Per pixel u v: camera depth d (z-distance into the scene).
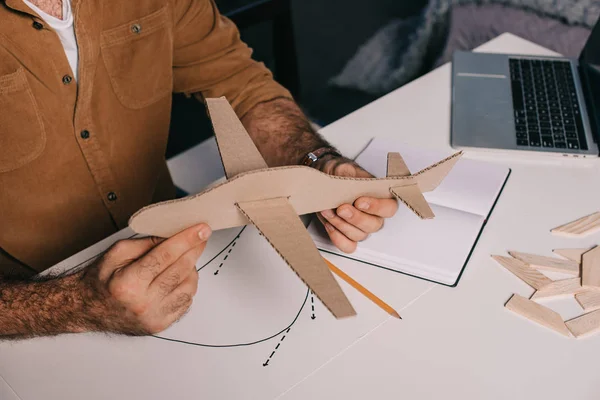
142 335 0.68
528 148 0.93
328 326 0.69
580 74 1.08
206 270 0.77
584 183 0.87
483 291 0.72
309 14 2.42
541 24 1.84
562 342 0.66
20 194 0.92
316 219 0.82
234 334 0.69
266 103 1.01
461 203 0.83
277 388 0.63
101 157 0.96
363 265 0.76
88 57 0.87
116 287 0.61
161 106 1.02
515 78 1.08
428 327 0.68
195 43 1.04
